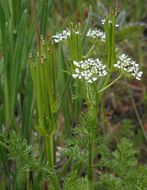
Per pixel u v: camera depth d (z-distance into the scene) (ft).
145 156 2.01
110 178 1.35
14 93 1.51
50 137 1.15
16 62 1.50
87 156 1.20
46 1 1.55
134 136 2.06
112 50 1.06
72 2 2.34
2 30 1.50
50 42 1.14
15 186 1.48
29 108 1.53
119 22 1.98
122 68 1.05
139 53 2.41
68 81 1.44
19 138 1.19
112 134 1.96
